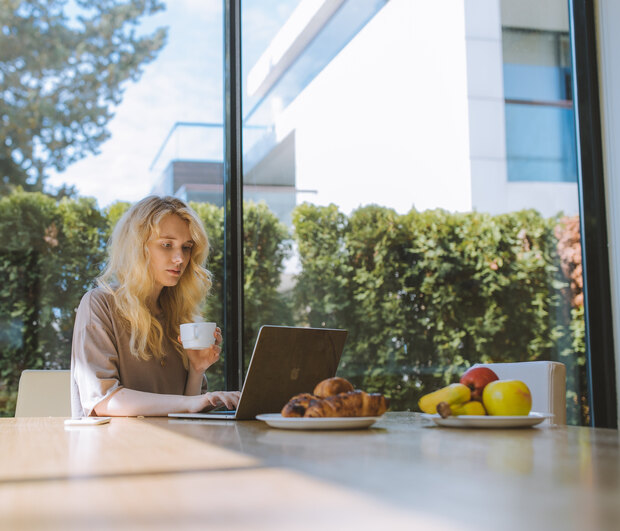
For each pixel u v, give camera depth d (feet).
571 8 11.79
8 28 10.52
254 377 4.65
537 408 5.89
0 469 2.35
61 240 10.24
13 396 9.85
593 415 11.28
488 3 11.59
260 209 10.63
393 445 2.94
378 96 11.09
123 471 2.25
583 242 11.52
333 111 10.98
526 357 11.15
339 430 3.76
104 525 1.44
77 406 6.32
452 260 11.06
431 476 2.06
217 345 6.81
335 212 10.82
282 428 3.93
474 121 11.35
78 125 10.53
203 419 4.92
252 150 10.71
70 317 10.14
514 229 11.32
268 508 1.59
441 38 11.37
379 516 1.49
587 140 11.63
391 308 10.80
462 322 10.98
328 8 11.14
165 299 7.03
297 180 10.77
